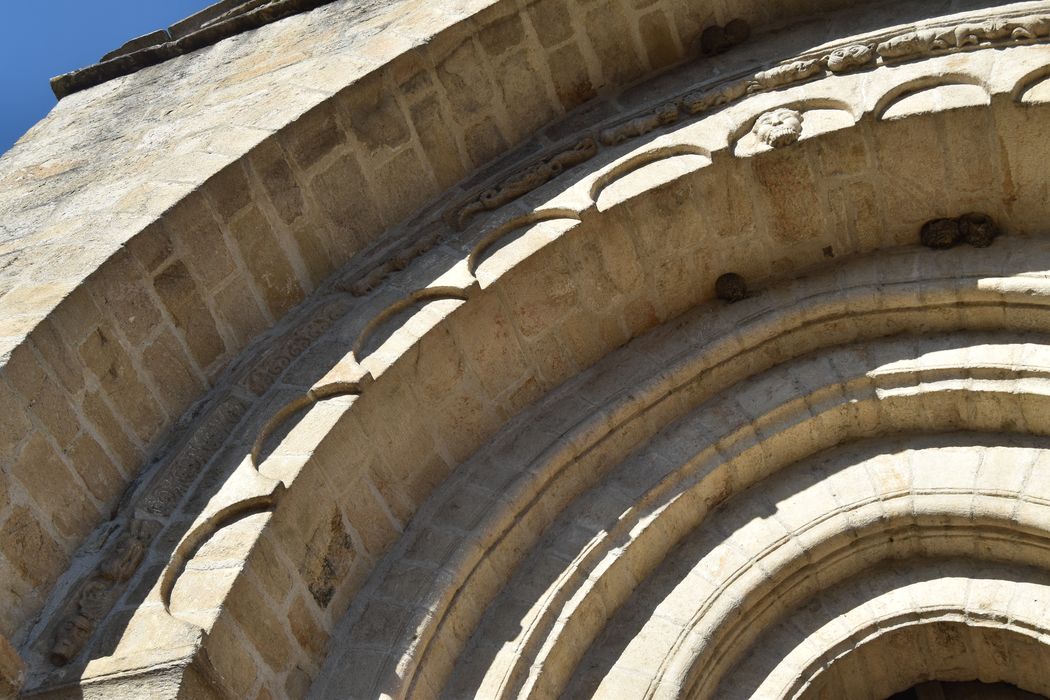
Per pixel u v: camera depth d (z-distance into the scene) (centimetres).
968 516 667
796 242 758
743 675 664
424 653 615
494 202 754
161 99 874
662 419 727
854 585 693
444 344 697
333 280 737
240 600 574
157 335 658
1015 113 688
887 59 744
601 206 720
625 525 682
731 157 726
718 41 809
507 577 668
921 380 707
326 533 636
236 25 935
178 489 621
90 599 570
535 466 692
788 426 713
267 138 699
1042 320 694
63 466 599
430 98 760
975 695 722
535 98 798
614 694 635
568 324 744
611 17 792
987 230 732
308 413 654
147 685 527
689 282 762
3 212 771
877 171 730
